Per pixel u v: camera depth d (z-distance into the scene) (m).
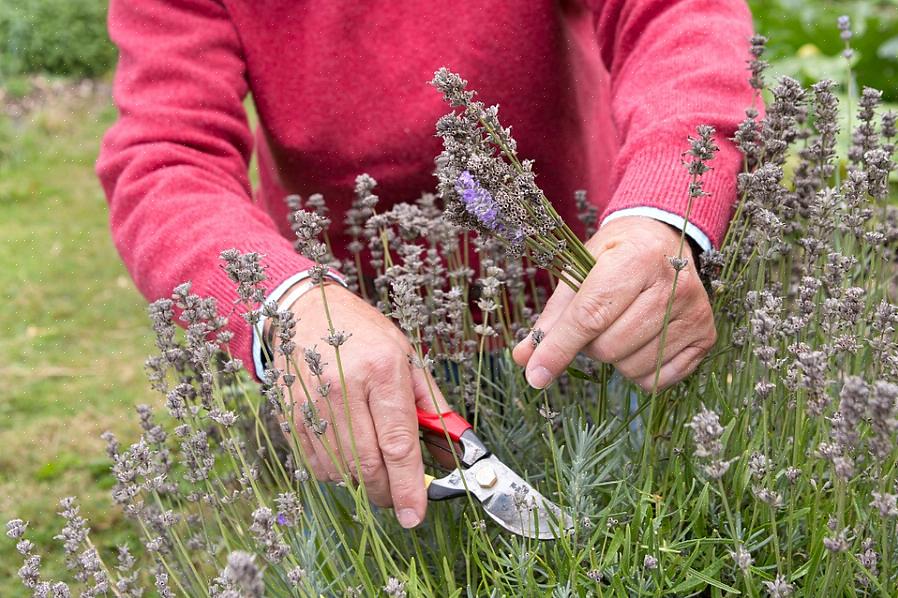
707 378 1.34
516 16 1.74
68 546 1.23
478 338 1.71
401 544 1.33
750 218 1.34
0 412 3.30
